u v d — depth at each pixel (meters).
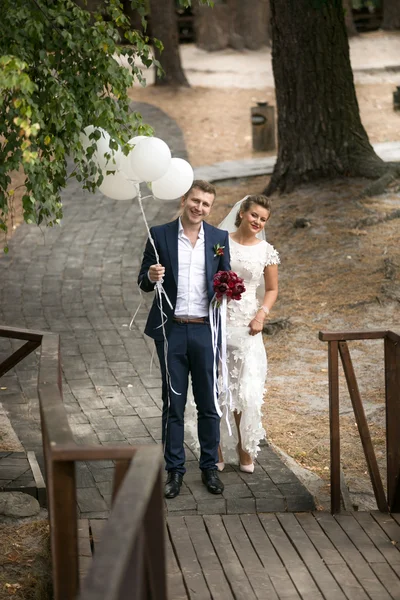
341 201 12.44
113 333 9.04
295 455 6.38
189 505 5.21
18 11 5.05
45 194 4.96
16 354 5.38
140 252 11.98
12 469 5.56
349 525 5.01
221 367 5.44
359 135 13.33
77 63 5.31
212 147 17.97
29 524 4.98
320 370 8.10
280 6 13.03
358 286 9.84
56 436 3.14
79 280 10.87
